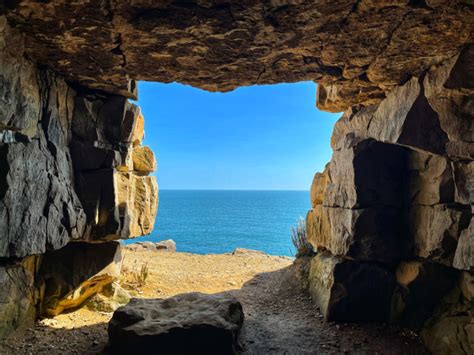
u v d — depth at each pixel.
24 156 3.78
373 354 4.48
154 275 7.78
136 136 6.23
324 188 6.91
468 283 4.34
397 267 5.38
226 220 40.66
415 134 4.25
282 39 3.53
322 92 5.82
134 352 3.98
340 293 5.39
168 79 4.59
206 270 8.79
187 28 3.31
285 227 32.69
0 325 3.82
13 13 3.07
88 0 2.87
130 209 5.73
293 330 5.17
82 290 5.45
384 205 5.42
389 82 4.54
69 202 4.59
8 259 3.89
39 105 4.18
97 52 3.83
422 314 4.95
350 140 5.67
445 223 4.39
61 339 4.43
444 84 3.77
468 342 3.97
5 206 3.51
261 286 7.48
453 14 3.03
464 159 3.94
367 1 2.90
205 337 4.06
